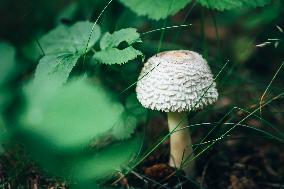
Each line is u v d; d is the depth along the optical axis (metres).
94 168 0.30
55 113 0.24
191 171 0.39
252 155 0.46
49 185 0.35
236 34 0.74
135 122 0.38
